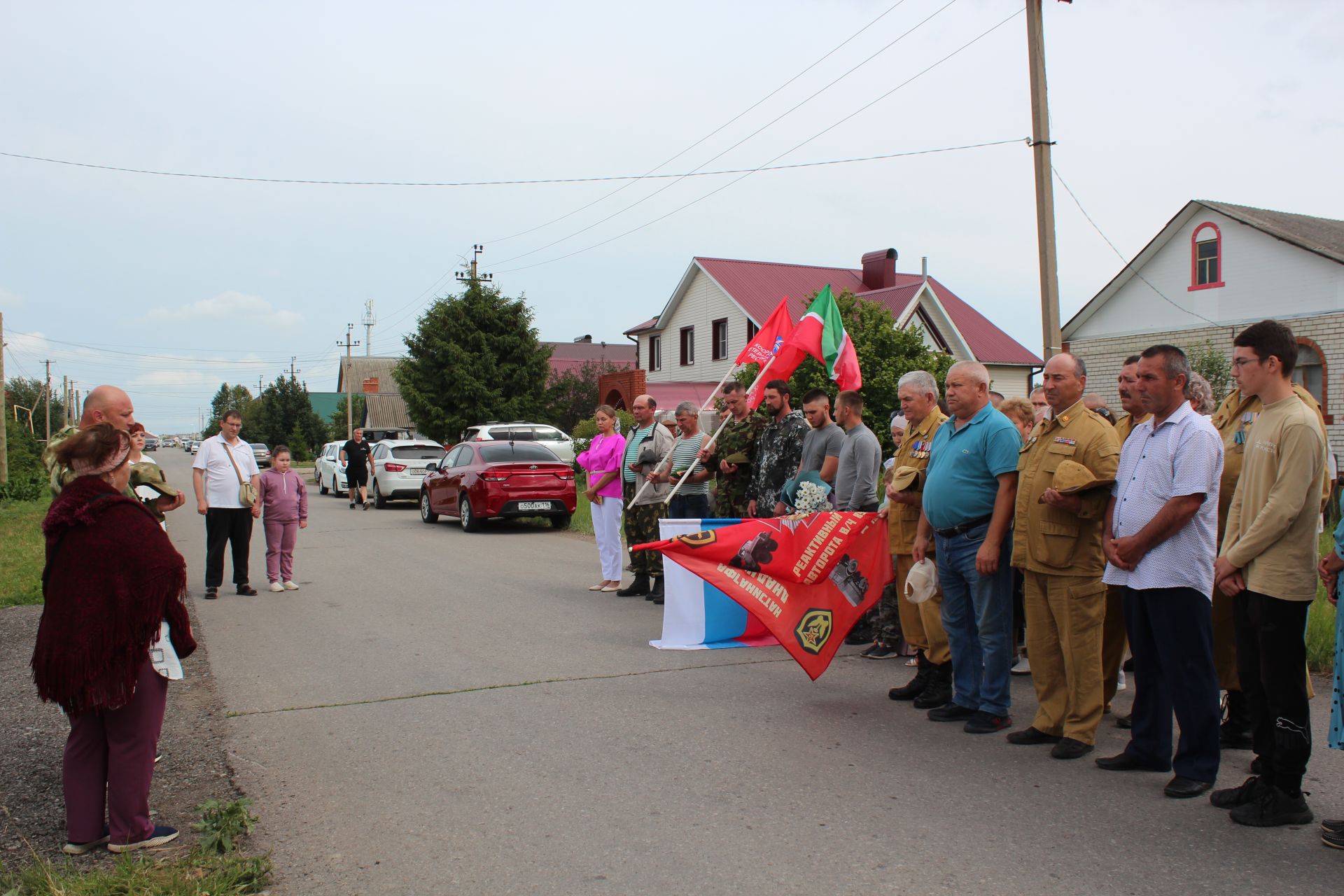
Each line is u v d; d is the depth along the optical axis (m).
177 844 3.81
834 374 9.08
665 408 29.66
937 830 3.86
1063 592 4.77
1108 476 4.60
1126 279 24.30
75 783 3.70
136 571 3.58
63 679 3.50
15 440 33.53
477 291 36.62
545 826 3.93
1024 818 3.99
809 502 6.91
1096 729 5.04
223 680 6.34
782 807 4.11
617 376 31.83
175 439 179.50
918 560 5.51
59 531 3.57
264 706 5.71
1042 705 4.97
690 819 3.99
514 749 4.88
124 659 3.56
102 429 3.71
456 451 17.28
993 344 34.25
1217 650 4.96
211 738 5.09
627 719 5.39
